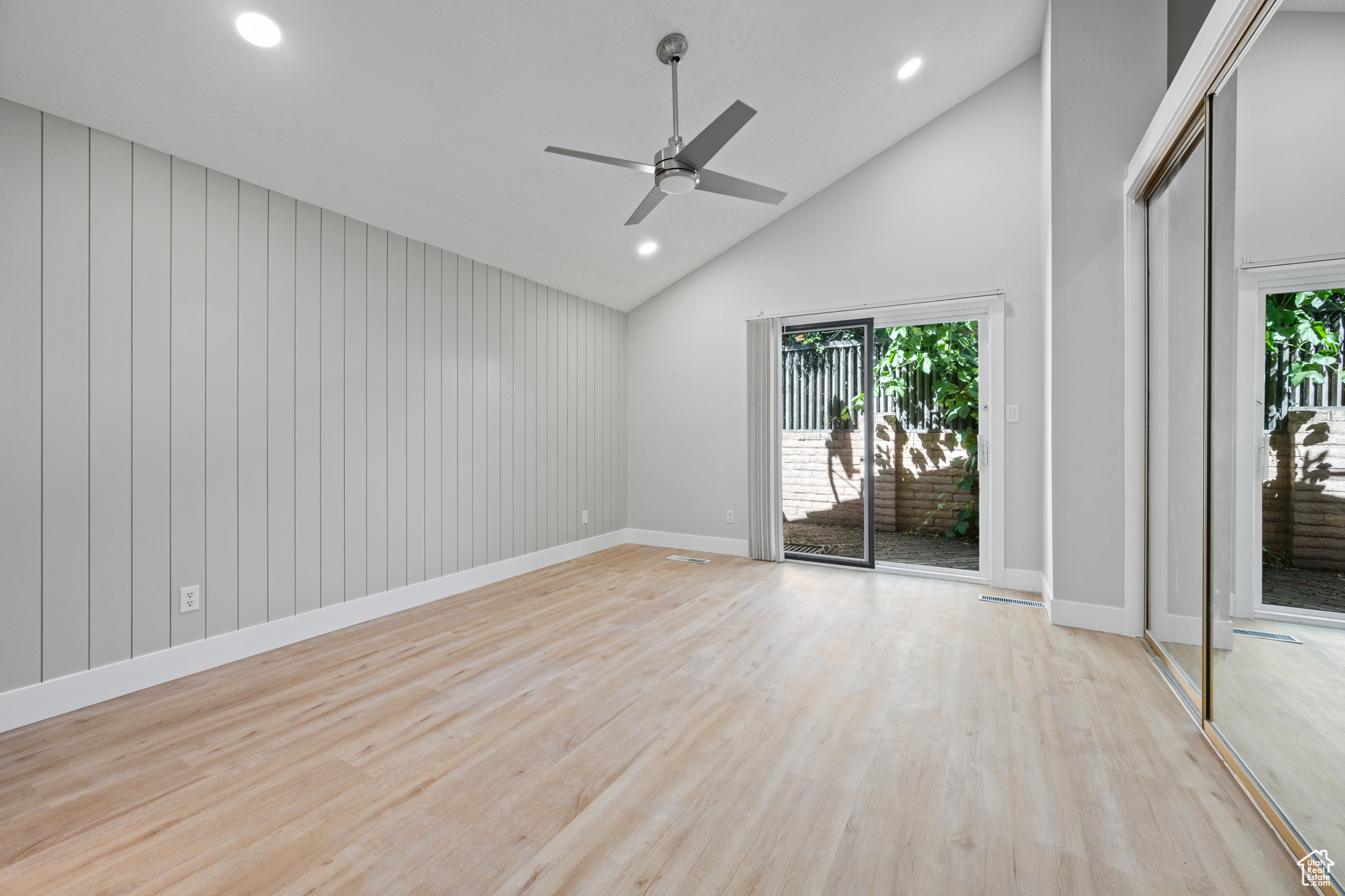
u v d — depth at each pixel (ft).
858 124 12.95
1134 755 6.37
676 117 9.10
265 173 9.24
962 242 13.50
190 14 6.54
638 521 18.57
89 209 7.69
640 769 6.18
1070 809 5.49
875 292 14.52
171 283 8.48
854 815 5.43
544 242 13.42
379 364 11.39
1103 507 10.22
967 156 13.44
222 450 9.05
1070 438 10.43
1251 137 5.41
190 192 8.68
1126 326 9.84
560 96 9.31
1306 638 4.74
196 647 8.74
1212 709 6.61
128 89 7.25
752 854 4.92
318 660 9.20
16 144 7.10
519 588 13.39
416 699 7.82
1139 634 9.95
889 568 14.64
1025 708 7.45
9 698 7.04
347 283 10.83
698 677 8.45
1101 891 4.50
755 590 13.06
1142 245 9.65
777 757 6.40
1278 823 5.03
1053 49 10.35
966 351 16.97
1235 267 5.84
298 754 6.51
